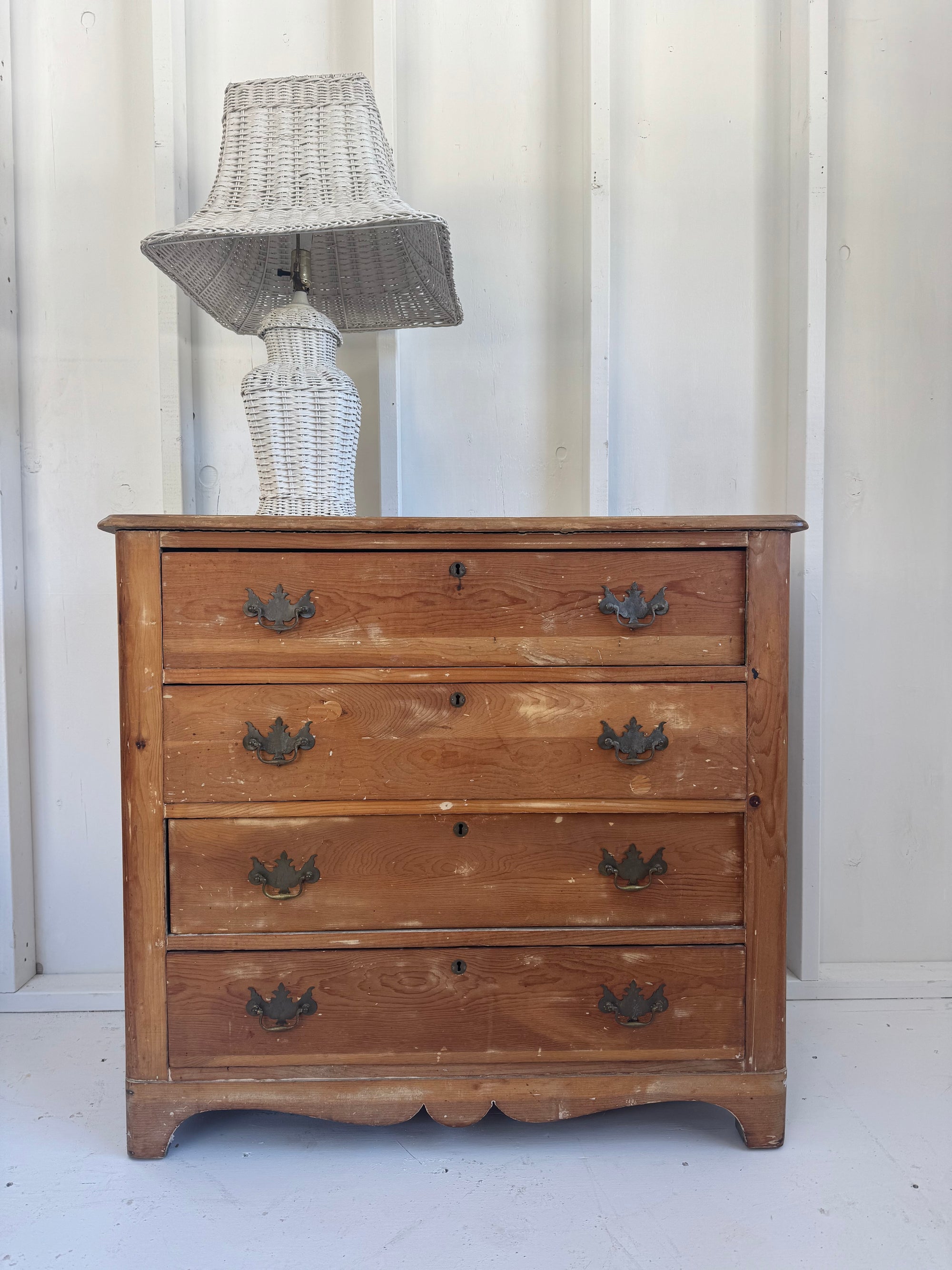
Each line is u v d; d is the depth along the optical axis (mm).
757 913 1149
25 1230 1026
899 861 1725
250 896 1133
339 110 1224
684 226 1677
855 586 1708
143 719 1116
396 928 1140
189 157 1622
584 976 1148
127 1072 1147
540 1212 1059
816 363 1587
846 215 1674
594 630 1133
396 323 1536
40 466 1653
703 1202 1075
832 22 1646
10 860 1604
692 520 1109
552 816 1142
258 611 1100
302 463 1226
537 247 1668
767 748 1144
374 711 1125
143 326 1646
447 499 1689
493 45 1646
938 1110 1277
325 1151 1189
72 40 1616
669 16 1652
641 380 1689
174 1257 981
